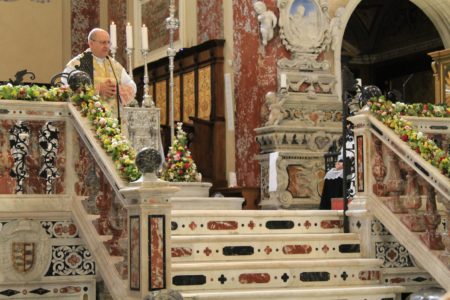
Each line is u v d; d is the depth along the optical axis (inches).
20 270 343.3
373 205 381.7
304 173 628.7
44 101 358.0
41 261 346.3
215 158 673.6
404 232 367.9
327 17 659.4
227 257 361.1
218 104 679.1
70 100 359.9
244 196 631.8
